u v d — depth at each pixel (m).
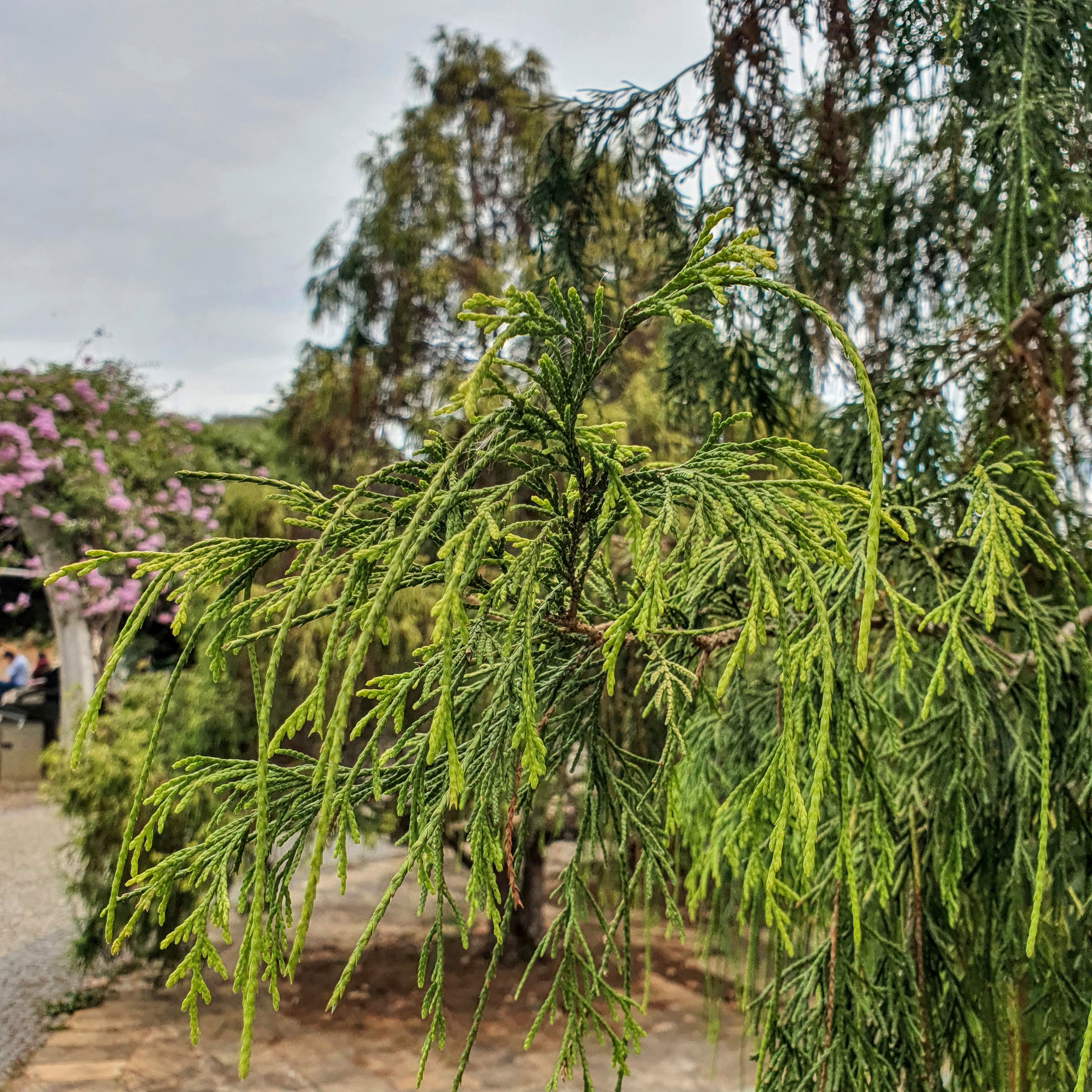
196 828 4.95
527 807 0.98
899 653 0.98
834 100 1.95
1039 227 1.64
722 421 0.85
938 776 1.39
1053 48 1.59
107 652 8.64
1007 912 1.37
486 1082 4.31
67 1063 4.38
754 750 1.71
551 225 2.33
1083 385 1.79
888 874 1.16
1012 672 1.48
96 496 7.85
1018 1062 1.35
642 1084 4.18
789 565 1.23
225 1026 4.83
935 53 1.74
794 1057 1.33
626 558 2.15
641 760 1.15
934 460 1.73
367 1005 5.14
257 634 0.81
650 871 1.06
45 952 5.84
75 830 5.25
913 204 2.02
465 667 0.91
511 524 0.91
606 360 0.80
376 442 5.54
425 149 5.47
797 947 1.57
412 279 5.38
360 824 4.73
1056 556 1.64
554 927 1.04
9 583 11.34
